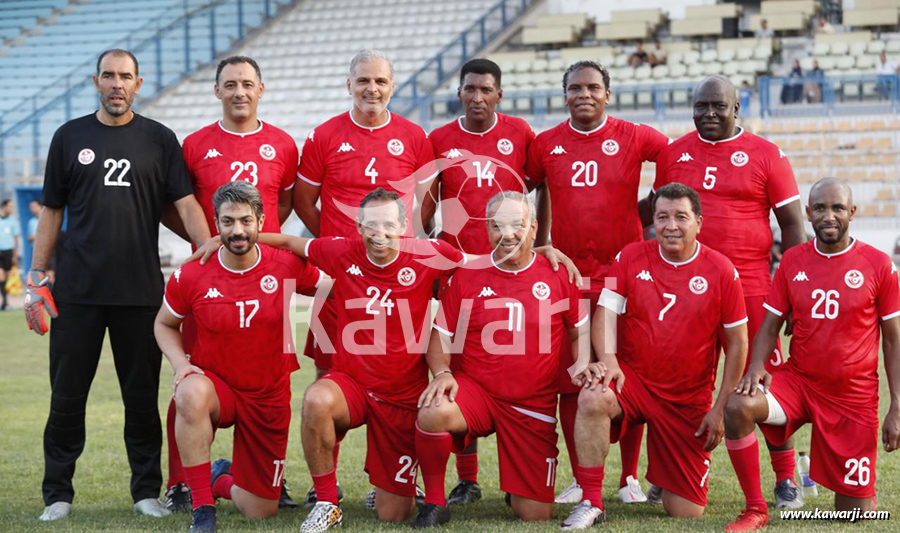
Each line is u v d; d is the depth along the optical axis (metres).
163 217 5.55
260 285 4.68
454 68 22.38
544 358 4.69
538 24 23.05
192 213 5.10
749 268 5.16
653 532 4.27
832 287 4.57
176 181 5.09
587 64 5.29
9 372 9.77
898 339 4.59
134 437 4.98
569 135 5.44
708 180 5.18
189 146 5.30
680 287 4.69
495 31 23.42
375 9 25.06
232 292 4.66
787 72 20.58
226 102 5.20
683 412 4.70
